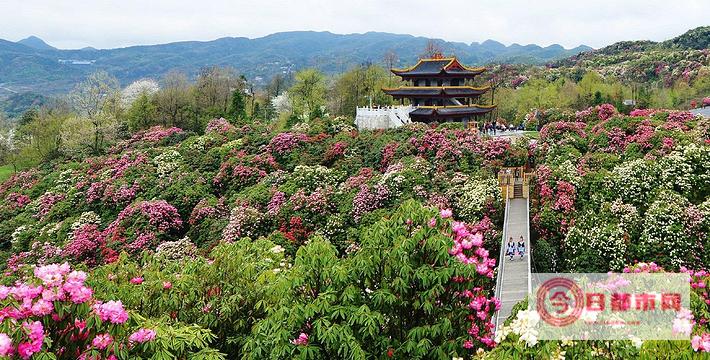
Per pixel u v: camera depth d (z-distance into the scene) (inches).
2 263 1744.6
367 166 1935.3
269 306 554.9
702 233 1194.0
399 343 513.3
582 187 1467.8
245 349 533.0
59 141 3262.8
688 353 370.6
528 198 1542.8
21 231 1870.1
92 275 633.0
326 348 490.6
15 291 382.6
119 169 2140.7
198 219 1696.6
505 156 1808.6
